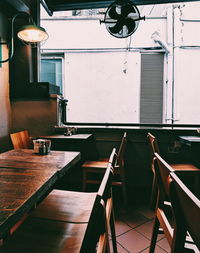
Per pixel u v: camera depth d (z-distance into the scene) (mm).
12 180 1229
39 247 1056
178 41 5102
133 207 2887
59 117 3807
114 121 5457
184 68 5223
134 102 5398
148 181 3654
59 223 1273
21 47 3594
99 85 5426
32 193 1033
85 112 5480
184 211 867
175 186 942
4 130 3514
